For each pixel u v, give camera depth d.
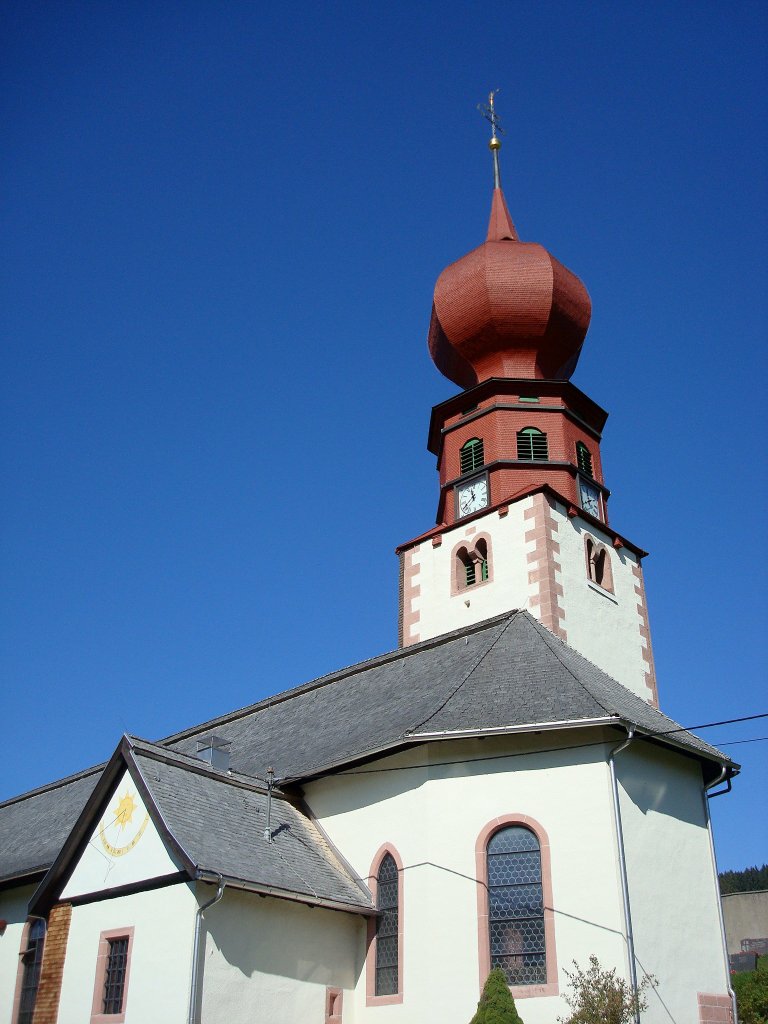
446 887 24.33
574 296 41.28
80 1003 23.39
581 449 39.25
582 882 23.11
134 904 23.44
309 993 23.69
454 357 42.16
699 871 25.59
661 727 26.97
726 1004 24.22
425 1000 23.45
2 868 32.34
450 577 37.12
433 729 25.30
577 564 35.94
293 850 25.80
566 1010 21.97
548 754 24.72
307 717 34.16
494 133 48.44
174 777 25.59
